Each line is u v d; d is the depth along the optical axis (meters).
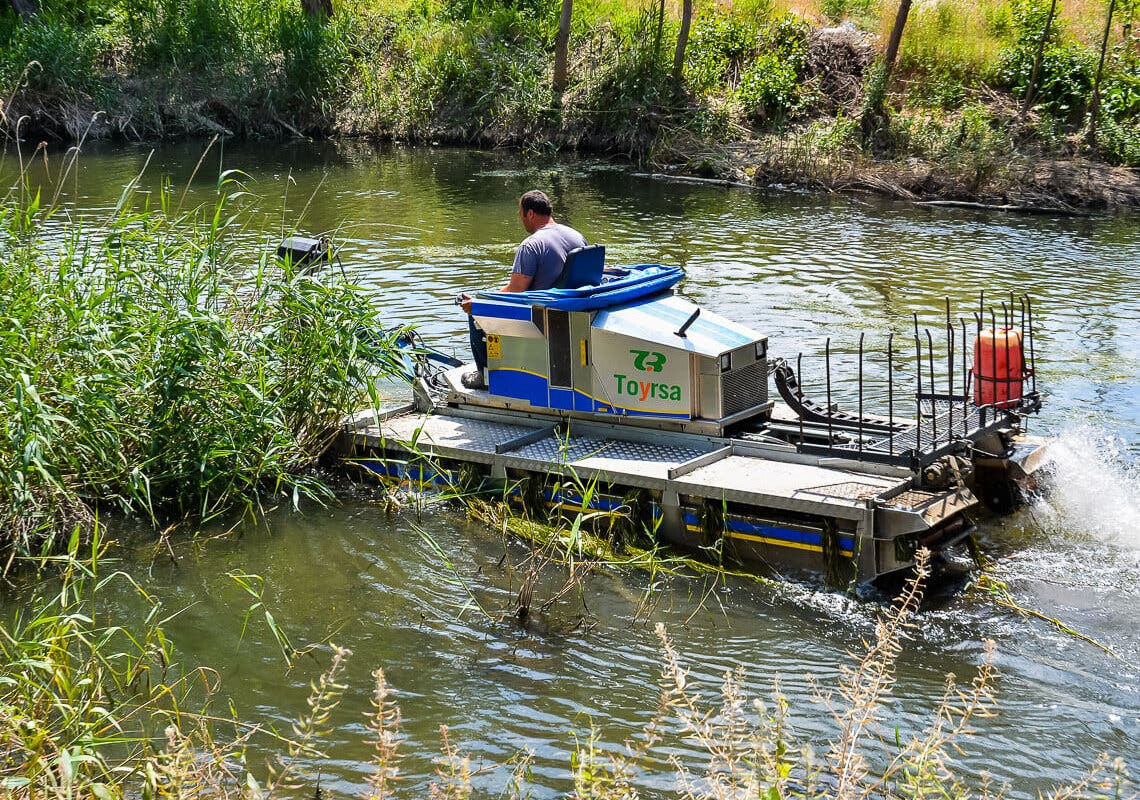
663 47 24.31
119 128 26.11
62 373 6.87
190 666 5.37
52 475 6.61
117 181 19.61
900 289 12.45
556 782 4.43
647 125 23.47
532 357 7.44
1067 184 18.16
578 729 4.80
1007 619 5.68
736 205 18.12
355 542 6.74
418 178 20.58
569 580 6.09
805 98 22.95
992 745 4.62
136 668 5.29
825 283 12.70
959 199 18.52
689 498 6.45
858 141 20.70
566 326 7.23
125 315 7.24
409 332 9.09
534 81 25.09
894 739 4.66
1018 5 24.22
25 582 6.22
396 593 6.11
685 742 4.68
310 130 27.25
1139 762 4.51
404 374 8.19
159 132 26.42
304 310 7.78
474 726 4.84
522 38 26.97
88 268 11.40
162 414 7.12
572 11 27.12
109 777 4.09
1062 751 4.58
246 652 5.50
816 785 4.27
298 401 7.73
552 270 7.46
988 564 6.23
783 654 5.42
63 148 24.34
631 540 6.61
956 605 5.84
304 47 27.22
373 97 26.77
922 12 24.16
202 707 5.00
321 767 4.55
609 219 16.80
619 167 22.09
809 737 4.68
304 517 7.12
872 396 8.80
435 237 15.05
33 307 6.93
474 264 13.35
